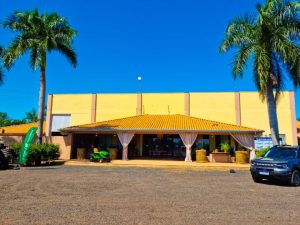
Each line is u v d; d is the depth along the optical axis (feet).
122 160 84.28
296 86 62.95
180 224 20.20
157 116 103.14
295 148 46.52
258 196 32.01
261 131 82.07
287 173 41.47
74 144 94.17
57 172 54.29
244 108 103.09
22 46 78.28
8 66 77.87
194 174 54.75
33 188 35.12
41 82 81.51
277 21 63.41
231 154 88.84
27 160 69.82
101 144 99.60
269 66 61.77
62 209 24.18
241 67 65.05
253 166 45.14
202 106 106.11
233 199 29.89
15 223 19.90
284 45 60.90
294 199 30.50
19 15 81.10
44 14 83.82
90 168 64.59
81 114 112.16
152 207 25.41
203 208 25.34
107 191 33.65
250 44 66.28
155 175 51.85
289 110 100.12
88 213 22.91
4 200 27.81
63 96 114.42
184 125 87.97
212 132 83.20
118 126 87.81
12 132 118.21
